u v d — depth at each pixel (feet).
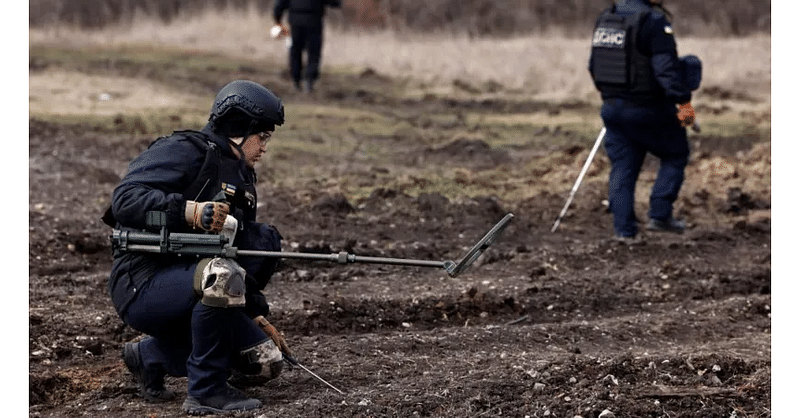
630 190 41.29
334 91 88.63
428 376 25.07
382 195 46.73
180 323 21.74
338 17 138.10
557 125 71.92
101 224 40.09
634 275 36.24
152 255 21.61
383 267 36.22
